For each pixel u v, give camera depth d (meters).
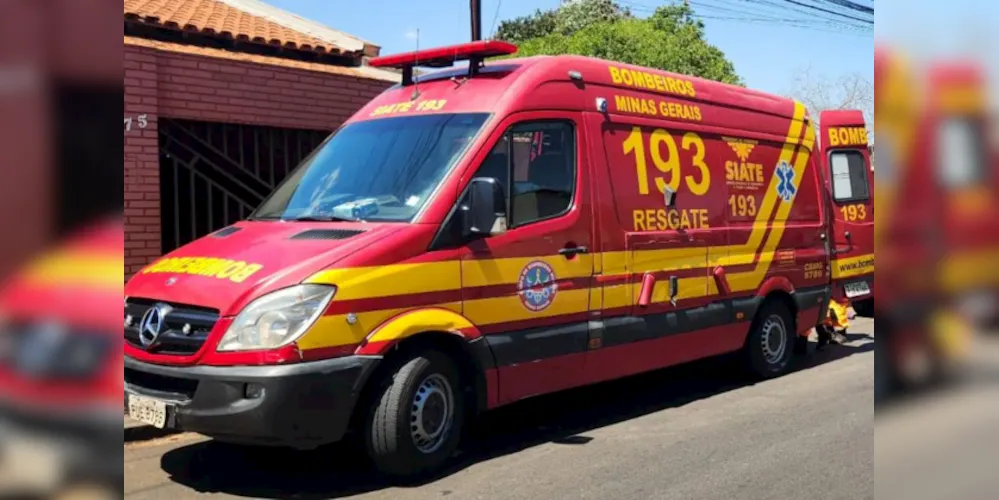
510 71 6.18
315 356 4.60
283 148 9.39
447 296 5.23
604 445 6.07
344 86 9.66
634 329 6.61
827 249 9.07
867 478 5.28
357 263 4.84
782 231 8.35
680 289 7.09
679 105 7.36
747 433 6.37
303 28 10.72
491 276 5.50
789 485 5.14
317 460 5.61
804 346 9.73
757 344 8.19
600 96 6.59
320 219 5.60
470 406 5.58
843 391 7.83
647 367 6.84
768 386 8.11
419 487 5.10
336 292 4.70
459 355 5.44
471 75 6.29
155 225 8.03
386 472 5.03
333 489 5.05
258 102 8.90
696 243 7.27
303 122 9.30
